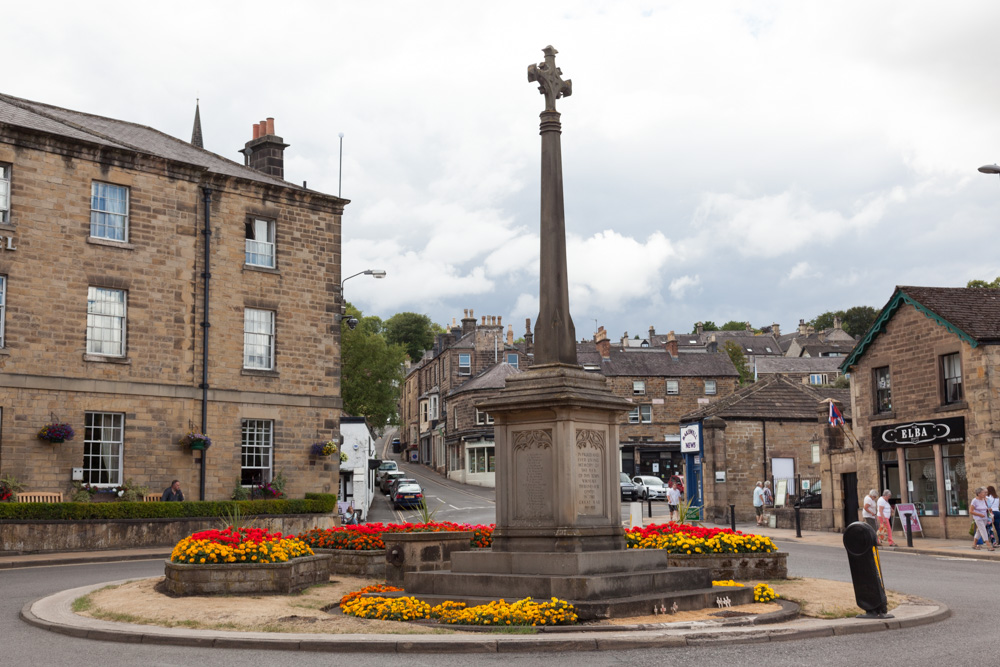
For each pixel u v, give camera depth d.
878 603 11.71
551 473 11.94
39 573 17.98
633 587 11.62
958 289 30.66
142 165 27.55
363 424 41.03
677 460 70.12
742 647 9.60
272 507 27.67
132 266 27.11
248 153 35.66
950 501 28.64
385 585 13.93
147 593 13.01
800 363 98.31
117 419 26.55
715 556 15.65
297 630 10.37
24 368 24.66
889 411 31.41
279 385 30.36
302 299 31.28
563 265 12.71
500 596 11.55
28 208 25.09
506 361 73.88
